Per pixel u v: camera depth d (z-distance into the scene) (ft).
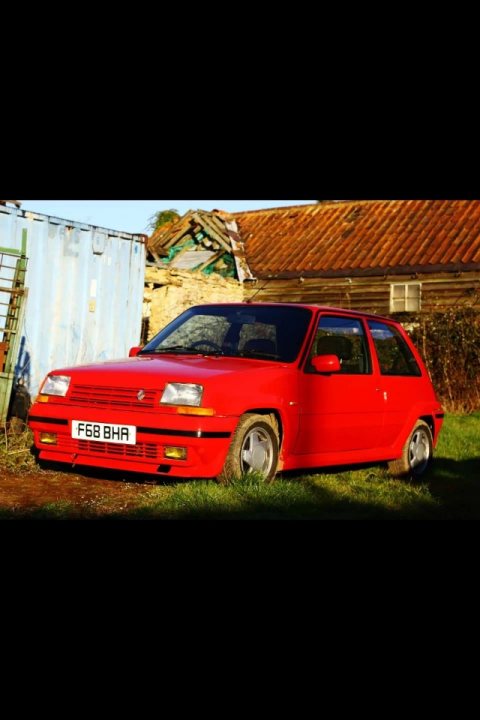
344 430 20.97
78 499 17.04
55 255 34.27
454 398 47.62
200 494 16.43
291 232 84.12
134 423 17.30
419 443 24.53
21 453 21.68
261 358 20.01
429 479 23.85
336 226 82.58
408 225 77.97
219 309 22.34
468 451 29.22
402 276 71.92
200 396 17.10
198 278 64.44
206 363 18.99
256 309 21.88
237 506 16.06
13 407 28.91
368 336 23.22
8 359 25.12
